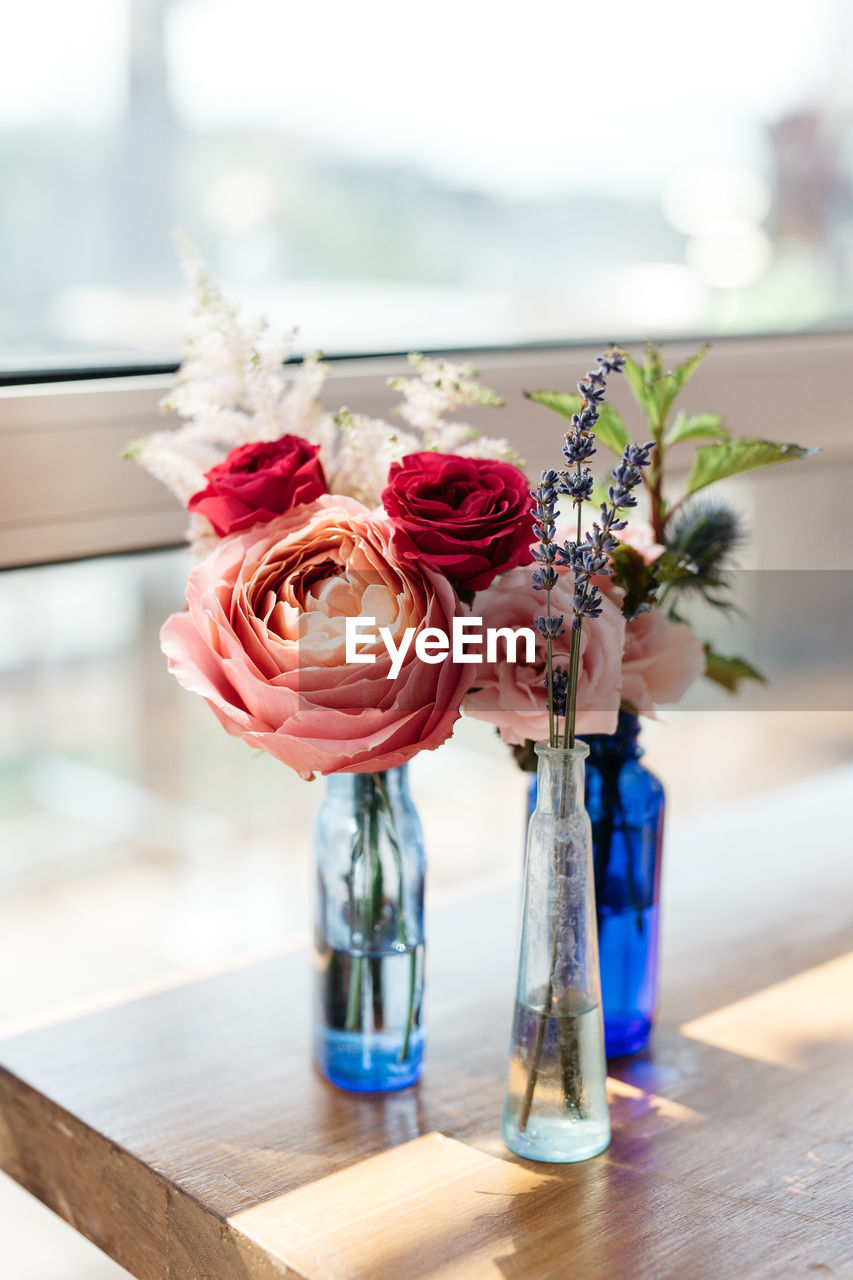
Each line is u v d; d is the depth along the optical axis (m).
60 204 0.98
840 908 0.95
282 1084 0.80
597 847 0.80
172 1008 0.86
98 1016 0.85
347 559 0.70
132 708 1.77
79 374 0.90
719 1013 0.85
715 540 0.79
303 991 0.88
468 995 0.87
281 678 0.68
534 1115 0.74
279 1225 0.71
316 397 0.79
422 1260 0.69
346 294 1.11
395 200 1.12
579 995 0.74
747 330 1.21
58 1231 1.26
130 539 0.91
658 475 0.79
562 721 0.74
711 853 1.02
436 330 1.11
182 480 0.77
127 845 1.79
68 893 1.70
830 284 1.31
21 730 1.72
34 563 0.88
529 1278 0.68
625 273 1.19
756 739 2.09
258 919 1.65
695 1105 0.78
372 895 0.78
